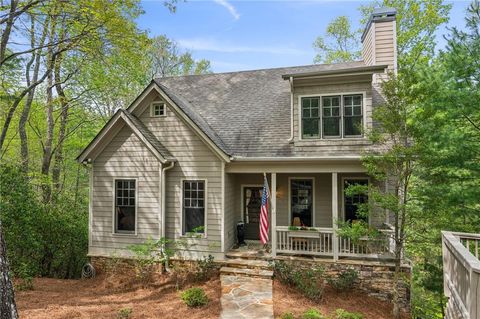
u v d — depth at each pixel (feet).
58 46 42.27
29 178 43.80
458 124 30.76
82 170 75.05
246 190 41.57
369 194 27.94
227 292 27.76
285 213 39.45
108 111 77.61
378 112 27.20
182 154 36.06
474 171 27.78
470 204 28.04
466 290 13.34
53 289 31.19
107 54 42.01
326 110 34.47
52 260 40.78
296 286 29.22
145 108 37.47
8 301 12.43
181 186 35.83
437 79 27.43
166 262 34.47
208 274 32.14
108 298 28.19
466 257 13.21
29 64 49.47
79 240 42.06
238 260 33.63
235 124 40.06
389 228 32.12
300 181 39.52
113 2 35.68
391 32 41.39
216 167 34.99
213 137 36.04
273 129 37.91
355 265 30.76
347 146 33.42
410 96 26.27
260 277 31.12
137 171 36.06
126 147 36.42
